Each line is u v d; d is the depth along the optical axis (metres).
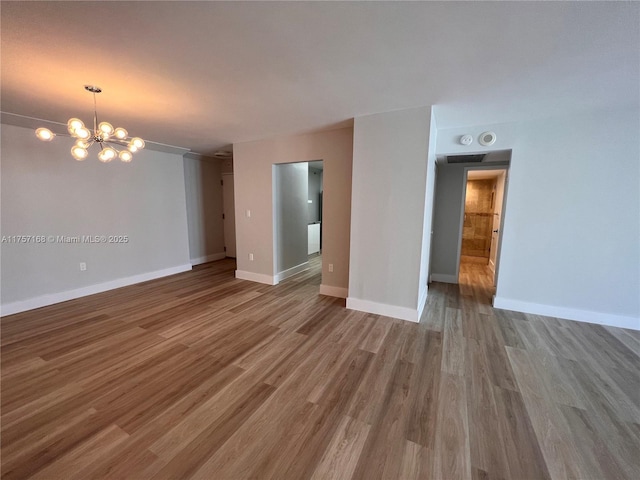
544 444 1.51
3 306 3.17
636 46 1.62
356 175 3.15
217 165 6.38
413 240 2.96
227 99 2.53
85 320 3.08
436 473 1.35
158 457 1.43
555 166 3.04
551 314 3.22
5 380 2.04
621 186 2.83
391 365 2.25
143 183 4.56
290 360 2.32
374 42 1.63
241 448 1.49
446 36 1.56
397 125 2.87
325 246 3.89
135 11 1.36
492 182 6.50
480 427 1.63
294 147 3.98
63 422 1.66
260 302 3.67
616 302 2.96
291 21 1.45
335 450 1.48
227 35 1.57
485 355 2.39
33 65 1.90
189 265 5.47
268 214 4.38
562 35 1.53
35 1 1.26
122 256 4.32
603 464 1.40
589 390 1.95
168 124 3.36
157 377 2.09
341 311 3.36
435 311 3.37
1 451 1.46
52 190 3.50
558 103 2.59
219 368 2.21
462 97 2.46
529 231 3.22
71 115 2.99
